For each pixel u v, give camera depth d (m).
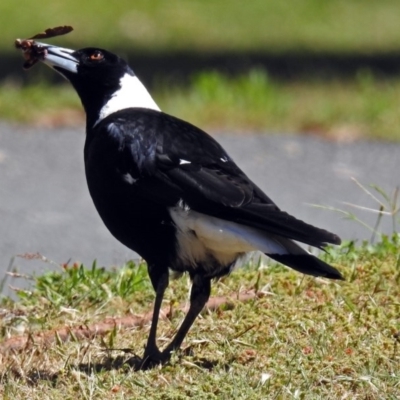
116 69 9.73
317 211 15.21
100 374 8.40
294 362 8.31
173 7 33.06
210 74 23.16
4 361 8.95
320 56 28.03
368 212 15.02
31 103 20.75
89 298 10.29
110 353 8.95
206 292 8.93
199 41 29.97
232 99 21.23
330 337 8.75
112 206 8.93
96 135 9.13
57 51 9.82
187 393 7.93
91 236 14.10
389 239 12.27
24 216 14.85
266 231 8.14
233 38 30.52
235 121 20.23
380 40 30.73
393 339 8.79
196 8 33.31
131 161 8.77
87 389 8.09
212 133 19.53
